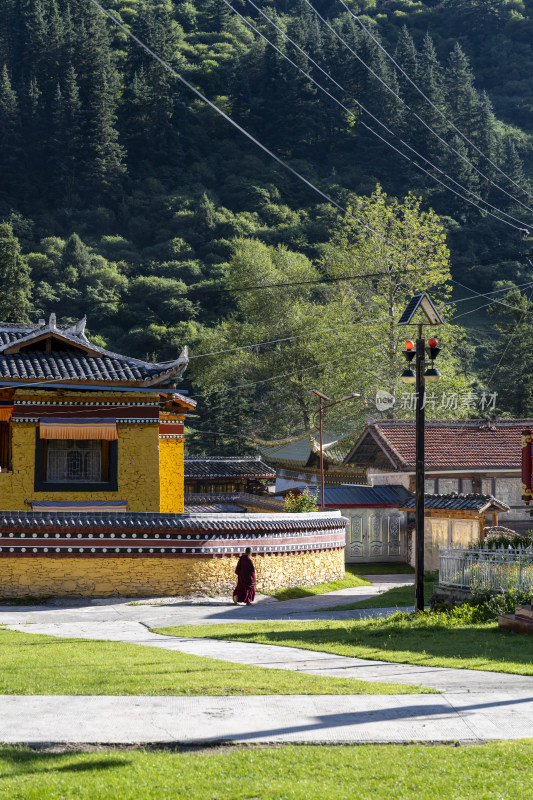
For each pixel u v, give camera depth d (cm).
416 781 750
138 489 2825
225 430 8294
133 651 1560
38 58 17900
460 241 13662
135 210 16575
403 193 14900
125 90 18612
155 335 12044
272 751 838
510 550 2067
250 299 7475
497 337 12319
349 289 6141
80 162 16925
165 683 1155
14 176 16638
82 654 1495
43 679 1194
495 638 1631
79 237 15812
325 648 1571
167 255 14975
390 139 13538
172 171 17650
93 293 13100
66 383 2719
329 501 3956
